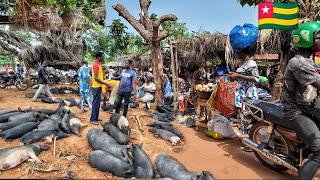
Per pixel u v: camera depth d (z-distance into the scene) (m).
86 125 7.70
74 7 14.28
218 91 6.76
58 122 7.34
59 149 6.23
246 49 6.70
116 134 6.44
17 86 19.25
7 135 6.73
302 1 9.74
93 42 22.25
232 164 5.64
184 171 4.80
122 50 30.97
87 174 5.14
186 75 16.77
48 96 12.98
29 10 13.16
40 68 12.59
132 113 10.10
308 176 4.30
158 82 11.88
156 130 7.46
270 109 5.26
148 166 4.96
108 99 10.86
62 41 19.52
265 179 4.98
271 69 12.93
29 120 7.62
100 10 15.59
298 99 4.48
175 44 12.52
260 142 5.59
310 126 4.37
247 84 6.71
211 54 12.43
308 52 4.40
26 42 19.56
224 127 7.12
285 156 4.95
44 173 5.15
